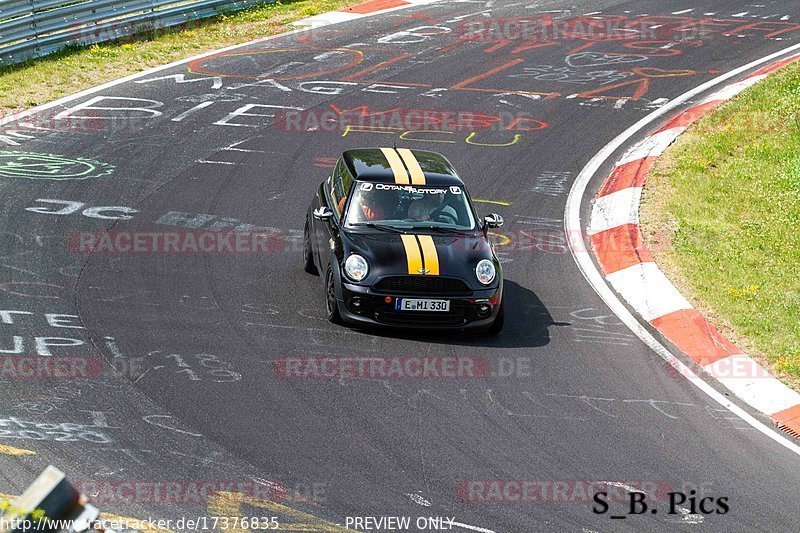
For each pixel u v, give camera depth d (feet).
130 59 153.89
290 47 165.58
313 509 53.57
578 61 163.12
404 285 76.23
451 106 140.46
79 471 55.67
